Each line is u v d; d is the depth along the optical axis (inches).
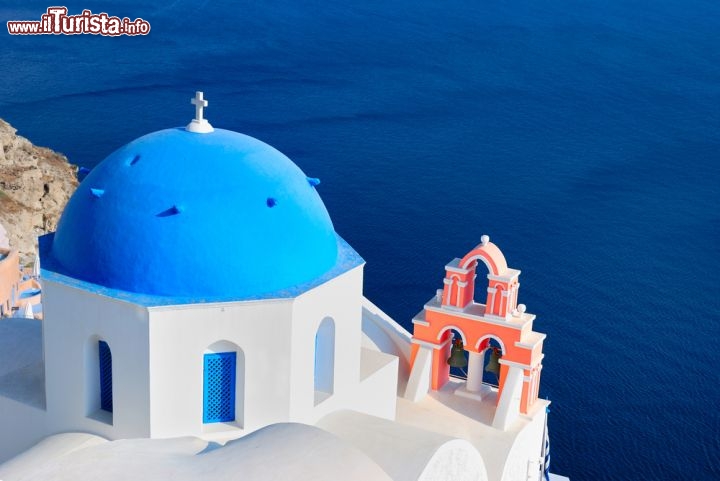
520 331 852.0
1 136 2094.0
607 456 1451.8
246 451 534.9
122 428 654.5
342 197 2662.4
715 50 4938.5
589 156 3213.6
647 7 6008.9
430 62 4576.8
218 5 5733.3
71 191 2150.6
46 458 630.5
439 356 900.0
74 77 3934.5
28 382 726.5
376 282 2102.6
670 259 2357.3
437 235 2416.3
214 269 639.8
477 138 3368.6
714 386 1707.7
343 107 3713.1
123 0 5787.4
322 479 509.7
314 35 5073.8
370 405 779.4
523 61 4643.2
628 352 1824.6
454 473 680.4
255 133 3270.2
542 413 894.4
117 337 637.9
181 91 3796.8
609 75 4387.3
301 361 669.9
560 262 2293.3
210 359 655.8
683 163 3171.8
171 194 648.4
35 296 1201.4
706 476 1414.9
